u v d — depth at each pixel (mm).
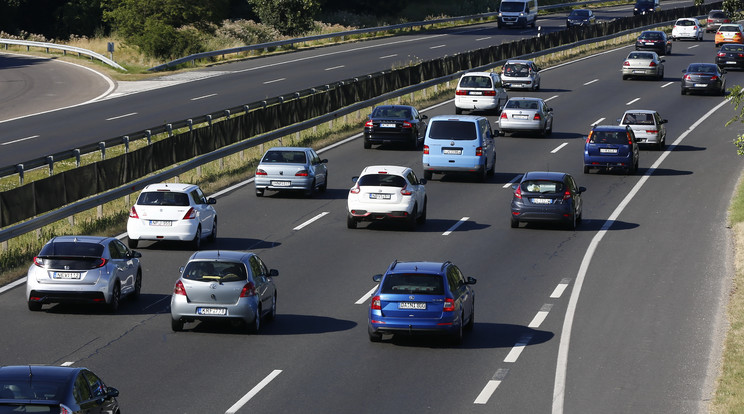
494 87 169875
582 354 61125
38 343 61906
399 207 97938
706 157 141625
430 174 125500
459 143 122125
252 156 136625
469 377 56125
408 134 143750
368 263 85625
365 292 76438
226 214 105312
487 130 126188
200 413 49469
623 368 58312
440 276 61719
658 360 60000
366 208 98062
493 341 63844
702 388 54781
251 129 135750
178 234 87750
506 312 71000
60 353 59875
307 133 154875
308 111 151375
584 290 77188
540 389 54188
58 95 188250
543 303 73375
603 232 98562
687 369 58250
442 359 59625
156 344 62156
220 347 61750
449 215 106625
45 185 91500
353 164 134000
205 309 63688
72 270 68125
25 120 161125
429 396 52656
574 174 129750
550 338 64625
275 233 96938
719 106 183125
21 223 85875
